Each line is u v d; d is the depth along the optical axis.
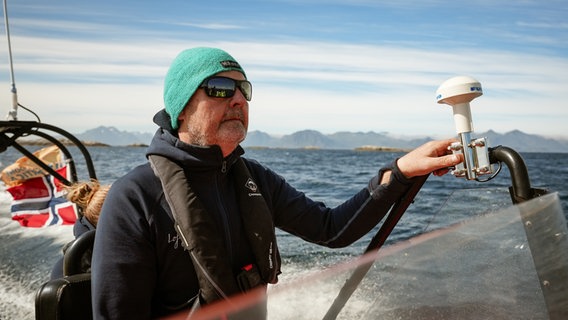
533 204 0.98
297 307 1.03
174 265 1.50
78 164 26.22
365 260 1.07
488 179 1.12
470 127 1.13
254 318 1.21
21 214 3.96
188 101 1.55
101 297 1.42
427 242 1.03
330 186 13.75
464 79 1.11
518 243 0.95
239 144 1.67
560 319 0.84
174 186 1.48
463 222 1.03
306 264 4.20
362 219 1.67
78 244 1.86
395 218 1.45
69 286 1.59
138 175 1.54
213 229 1.48
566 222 0.94
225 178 1.67
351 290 1.02
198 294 1.45
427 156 1.42
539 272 0.90
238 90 1.58
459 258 0.98
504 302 0.90
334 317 0.98
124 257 1.43
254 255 1.65
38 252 5.09
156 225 1.48
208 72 1.51
